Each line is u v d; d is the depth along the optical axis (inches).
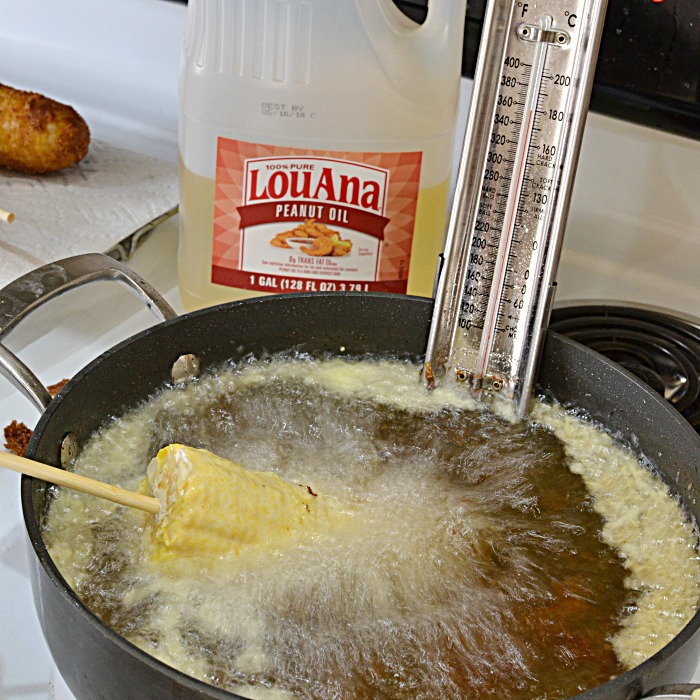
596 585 26.9
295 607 26.0
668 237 37.3
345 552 27.1
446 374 30.5
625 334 33.8
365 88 30.8
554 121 27.7
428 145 31.9
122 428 29.3
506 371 30.0
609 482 29.0
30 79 43.4
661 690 22.9
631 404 29.2
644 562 27.4
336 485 28.6
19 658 26.5
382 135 31.3
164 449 26.8
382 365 31.3
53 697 26.0
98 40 42.2
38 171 38.6
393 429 30.0
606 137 36.9
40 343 33.3
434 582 26.7
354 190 31.8
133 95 42.2
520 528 28.0
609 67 36.4
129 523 27.4
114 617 25.7
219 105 31.1
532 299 29.1
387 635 25.7
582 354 29.6
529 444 29.8
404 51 30.7
